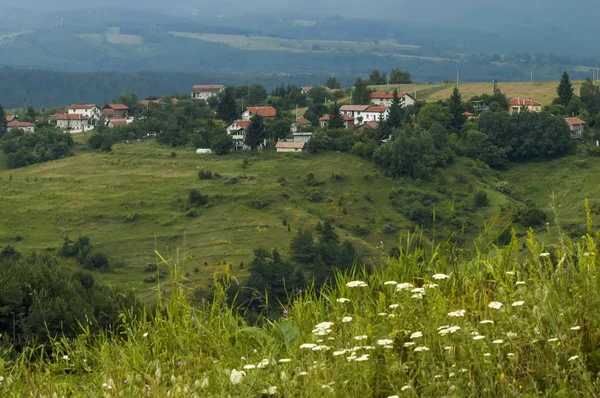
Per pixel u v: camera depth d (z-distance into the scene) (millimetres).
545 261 6387
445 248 7320
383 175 82250
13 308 9898
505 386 5031
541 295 5750
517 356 5242
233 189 81125
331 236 62000
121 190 85250
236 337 6820
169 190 83312
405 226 70875
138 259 63500
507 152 88750
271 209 75750
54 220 76938
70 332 9320
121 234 72250
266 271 29000
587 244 6219
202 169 90938
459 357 5355
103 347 6918
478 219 71938
